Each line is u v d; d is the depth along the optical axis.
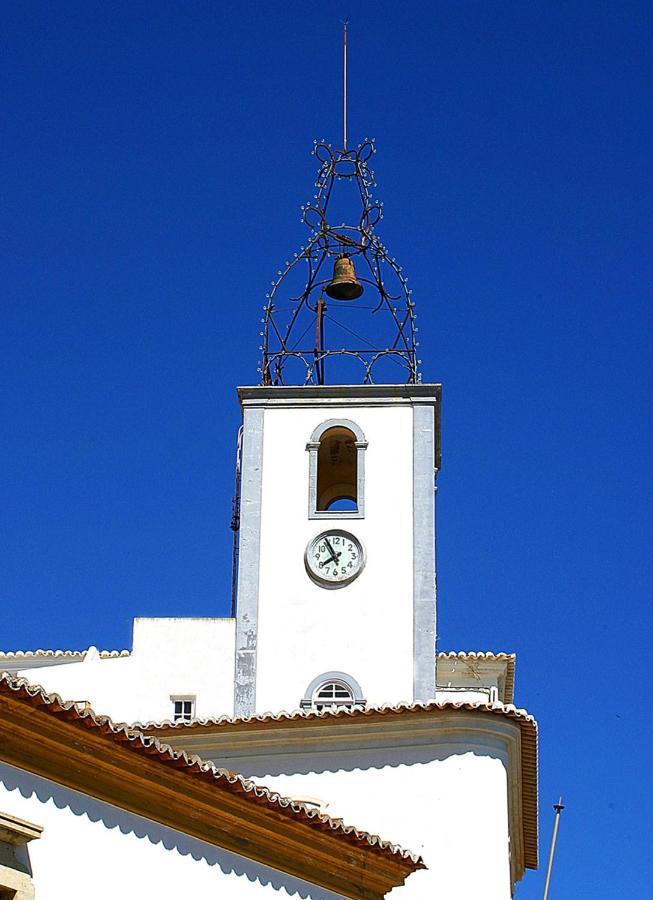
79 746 22.66
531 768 35.22
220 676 39.75
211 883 24.00
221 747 33.56
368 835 25.84
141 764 23.30
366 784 33.25
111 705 39.22
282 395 42.47
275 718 33.28
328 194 44.50
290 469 41.72
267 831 24.86
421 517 41.09
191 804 23.97
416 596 40.22
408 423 42.09
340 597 40.28
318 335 43.50
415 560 40.62
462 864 32.53
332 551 40.75
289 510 41.28
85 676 39.50
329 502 44.97
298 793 33.19
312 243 44.19
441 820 32.88
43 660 40.97
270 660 39.59
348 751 33.56
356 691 39.16
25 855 21.83
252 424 42.19
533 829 38.66
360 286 43.44
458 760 33.34
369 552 40.72
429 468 41.59
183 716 39.25
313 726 33.47
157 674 39.66
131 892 22.94
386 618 40.00
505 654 44.06
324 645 39.75
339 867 25.91
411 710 33.31
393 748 33.50
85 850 22.53
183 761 23.48
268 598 40.28
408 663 39.53
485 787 33.19
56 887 22.02
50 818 22.25
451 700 38.09
